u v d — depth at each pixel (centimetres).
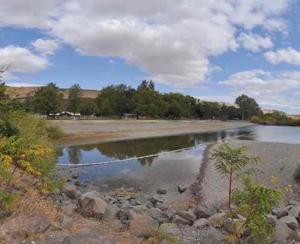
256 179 1584
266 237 484
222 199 1274
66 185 1068
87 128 4981
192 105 15650
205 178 1705
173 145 3684
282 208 914
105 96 10925
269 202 453
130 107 10969
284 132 8250
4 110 1161
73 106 9000
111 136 4381
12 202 605
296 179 1541
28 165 729
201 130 7744
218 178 1675
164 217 879
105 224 691
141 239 601
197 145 3762
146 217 774
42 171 872
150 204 1220
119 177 1761
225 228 704
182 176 1798
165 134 5544
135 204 1180
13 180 653
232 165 535
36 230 545
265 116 18362
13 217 577
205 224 759
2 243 486
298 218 799
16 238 512
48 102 6581
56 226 585
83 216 751
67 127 4738
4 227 532
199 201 1262
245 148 529
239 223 554
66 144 3219
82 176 1761
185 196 1361
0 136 864
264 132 8144
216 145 3694
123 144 3606
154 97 11669
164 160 2452
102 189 1474
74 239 539
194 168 2072
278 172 1736
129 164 2230
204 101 16900
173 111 12812
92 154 2688
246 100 18812
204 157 2633
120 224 703
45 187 827
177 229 701
